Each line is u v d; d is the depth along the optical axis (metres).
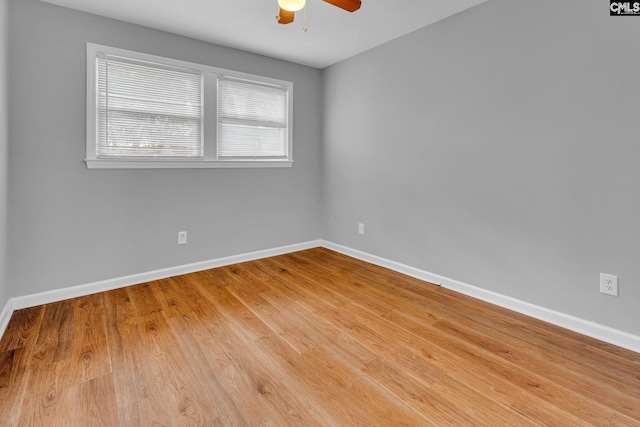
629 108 1.92
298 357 1.90
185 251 3.38
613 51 1.96
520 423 1.41
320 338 2.12
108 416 1.44
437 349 1.99
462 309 2.56
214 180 3.52
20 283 2.55
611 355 1.92
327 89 4.21
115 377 1.71
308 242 4.39
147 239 3.14
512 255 2.53
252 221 3.85
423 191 3.16
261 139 3.85
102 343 2.03
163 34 3.08
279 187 4.04
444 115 2.92
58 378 1.69
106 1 2.55
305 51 3.65
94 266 2.88
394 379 1.71
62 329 2.21
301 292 2.90
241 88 3.65
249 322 2.33
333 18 2.85
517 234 2.49
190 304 2.63
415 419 1.44
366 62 3.64
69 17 2.65
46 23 2.56
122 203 2.99
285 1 1.76
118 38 2.86
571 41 2.12
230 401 1.54
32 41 2.51
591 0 2.03
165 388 1.62
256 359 1.88
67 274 2.75
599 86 2.02
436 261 3.10
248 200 3.79
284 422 1.42
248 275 3.34
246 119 3.71
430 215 3.12
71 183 2.73
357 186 3.90
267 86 3.84
